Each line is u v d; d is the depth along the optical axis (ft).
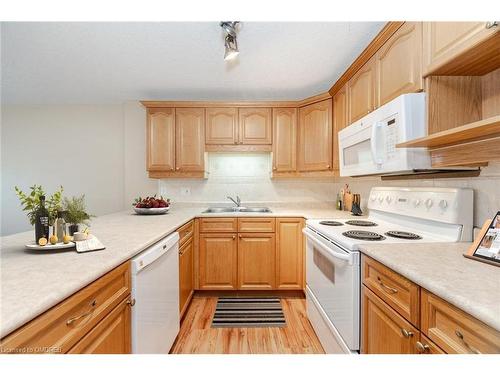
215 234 8.21
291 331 6.33
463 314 2.11
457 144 3.64
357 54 6.48
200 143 9.11
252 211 9.52
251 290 8.28
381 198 6.06
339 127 7.66
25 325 1.90
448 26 3.43
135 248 3.62
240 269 8.21
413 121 3.99
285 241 8.18
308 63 6.93
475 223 4.01
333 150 8.20
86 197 10.62
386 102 4.99
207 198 10.21
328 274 5.02
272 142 9.15
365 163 5.37
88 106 10.61
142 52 6.43
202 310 7.42
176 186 10.19
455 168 3.97
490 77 3.75
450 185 4.51
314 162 8.64
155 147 9.06
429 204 4.48
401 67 4.49
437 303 2.41
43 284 2.31
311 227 6.07
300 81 8.11
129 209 10.11
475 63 3.49
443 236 4.25
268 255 8.22
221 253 8.21
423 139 3.50
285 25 5.29
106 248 3.60
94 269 2.72
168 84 8.43
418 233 4.76
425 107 3.95
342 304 4.34
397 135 4.19
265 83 8.30
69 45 6.11
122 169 10.63
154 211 7.97
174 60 6.83
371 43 5.29
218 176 10.22
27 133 10.59
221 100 9.75
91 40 5.89
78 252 3.36
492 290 2.20
